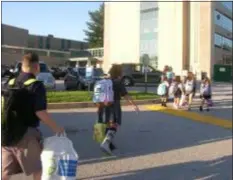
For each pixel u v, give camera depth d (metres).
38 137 4.54
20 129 4.38
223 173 7.60
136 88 33.03
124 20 61.47
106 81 8.74
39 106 4.39
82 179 6.82
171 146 10.05
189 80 18.89
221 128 13.57
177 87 18.84
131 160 8.39
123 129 12.38
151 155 8.95
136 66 36.00
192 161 8.52
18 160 4.45
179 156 8.97
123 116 15.39
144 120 14.59
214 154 9.30
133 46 60.00
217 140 11.12
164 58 55.81
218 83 49.12
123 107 18.23
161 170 7.68
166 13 55.59
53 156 4.37
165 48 55.72
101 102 8.71
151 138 11.05
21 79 4.49
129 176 7.16
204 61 53.84
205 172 7.64
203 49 54.00
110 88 8.70
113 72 8.93
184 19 54.12
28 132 4.43
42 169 4.42
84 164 7.87
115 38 62.78
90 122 13.34
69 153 4.41
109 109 8.76
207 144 10.50
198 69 53.59
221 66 54.38
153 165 8.05
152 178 7.09
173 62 54.72
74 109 16.72
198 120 15.34
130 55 60.34
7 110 4.35
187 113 17.34
